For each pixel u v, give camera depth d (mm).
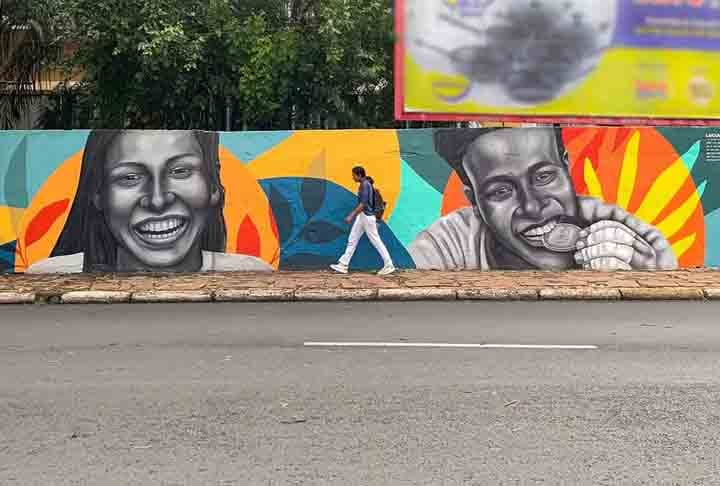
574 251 12164
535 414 5402
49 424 5266
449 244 12195
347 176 12117
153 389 6102
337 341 7855
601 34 13375
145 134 12070
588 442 4848
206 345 7711
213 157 12148
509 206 12125
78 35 16828
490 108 13500
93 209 12086
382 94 17844
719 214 12117
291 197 12164
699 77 13477
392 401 5730
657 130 12039
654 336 8039
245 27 16438
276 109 17344
